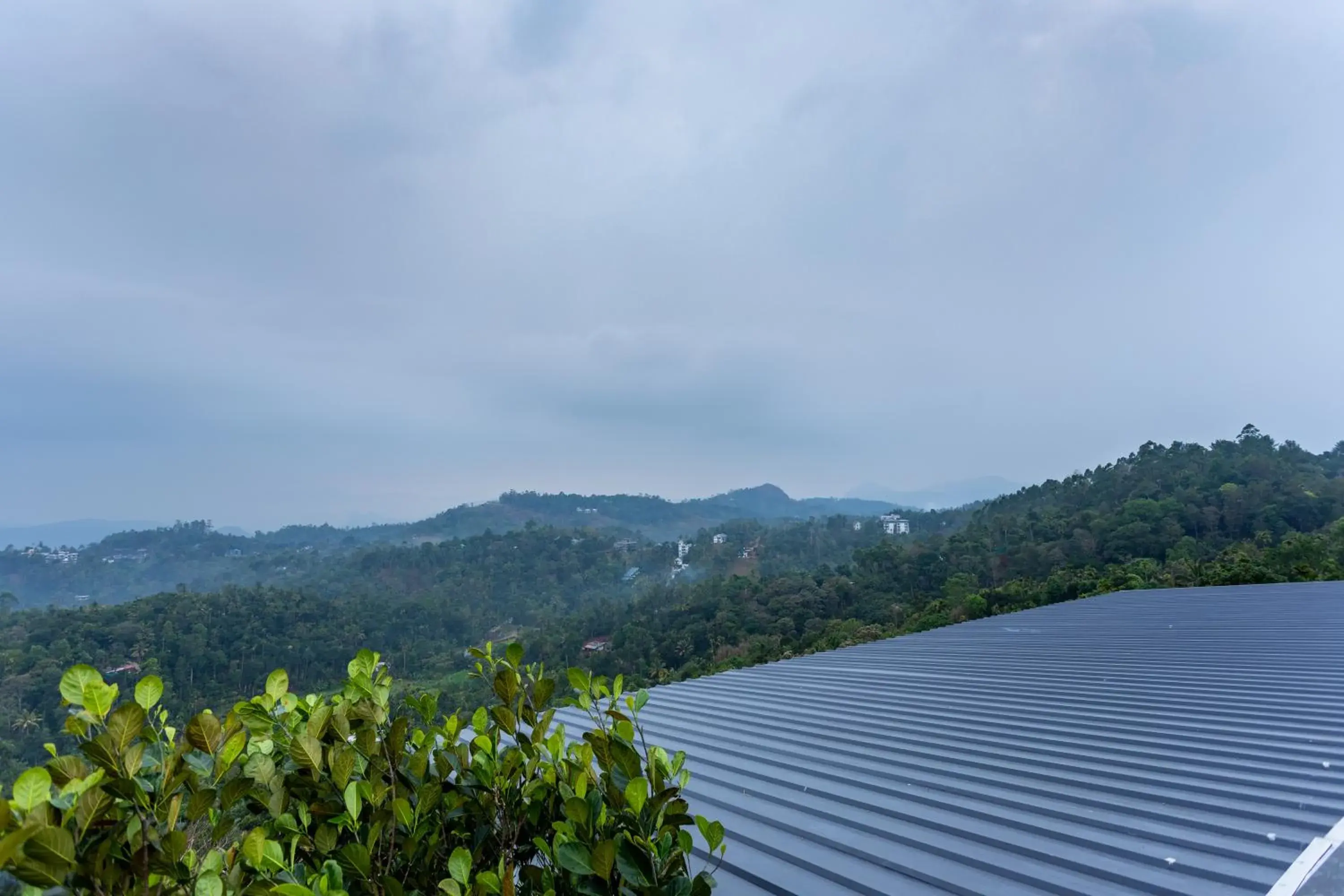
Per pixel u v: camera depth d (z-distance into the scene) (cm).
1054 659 685
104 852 136
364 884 175
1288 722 417
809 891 249
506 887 162
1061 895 232
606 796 193
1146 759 363
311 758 191
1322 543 1734
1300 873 227
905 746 422
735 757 431
